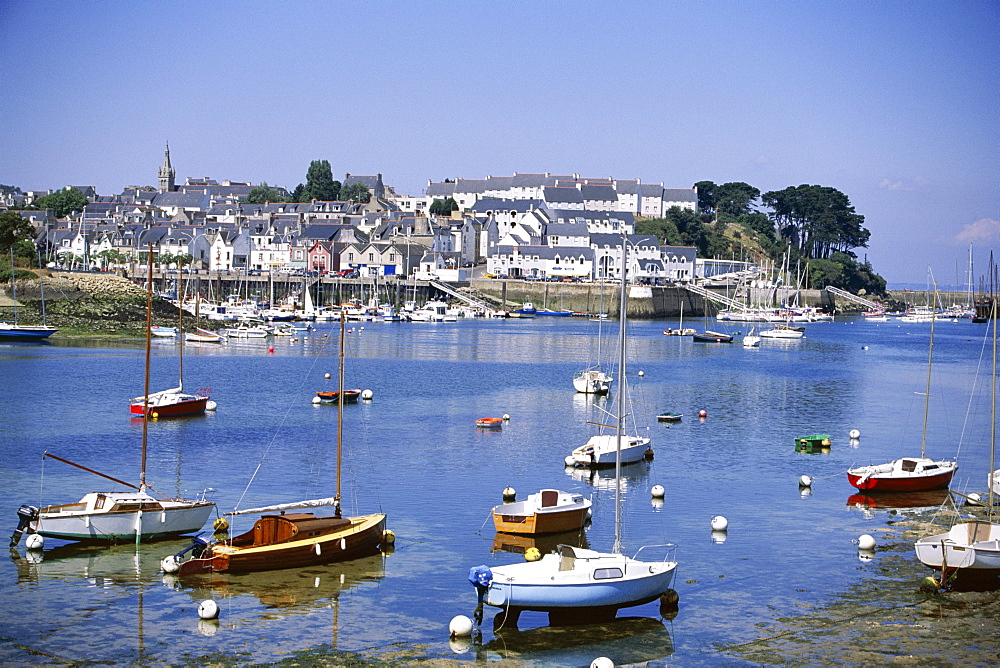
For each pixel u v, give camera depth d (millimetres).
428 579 42812
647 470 64688
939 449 73188
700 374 120812
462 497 56469
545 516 48750
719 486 60469
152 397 81562
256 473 60938
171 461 63625
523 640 36906
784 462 67750
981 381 117375
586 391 99125
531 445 71938
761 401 97375
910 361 143250
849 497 58125
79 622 37531
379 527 46562
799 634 37594
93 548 45719
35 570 42688
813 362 139250
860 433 79562
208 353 131250
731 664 35125
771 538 49688
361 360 128125
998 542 42688
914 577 43906
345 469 62719
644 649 36312
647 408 91312
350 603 39969
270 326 173125
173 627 37281
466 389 101938
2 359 113000
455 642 36594
